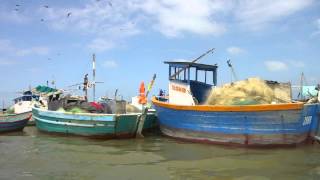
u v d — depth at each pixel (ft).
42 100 104.12
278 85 67.77
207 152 59.16
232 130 63.21
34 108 89.20
